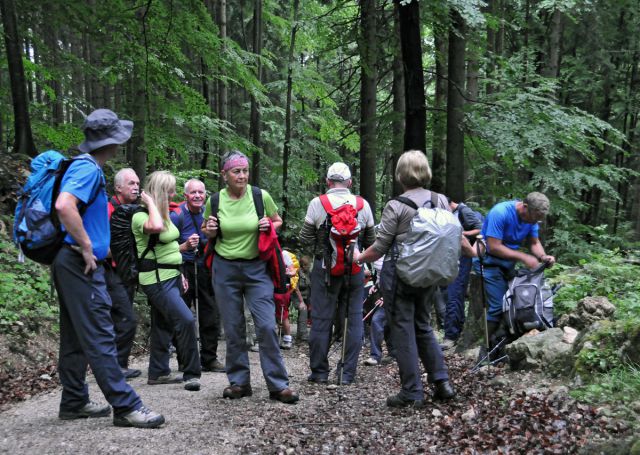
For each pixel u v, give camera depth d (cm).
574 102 1756
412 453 334
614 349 411
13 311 654
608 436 312
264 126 1992
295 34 1493
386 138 1116
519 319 514
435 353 434
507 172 1130
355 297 567
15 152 1032
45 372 575
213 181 1490
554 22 1417
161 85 1048
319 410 440
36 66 1234
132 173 534
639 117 1912
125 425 374
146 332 792
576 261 1345
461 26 870
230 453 338
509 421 357
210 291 626
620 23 1728
